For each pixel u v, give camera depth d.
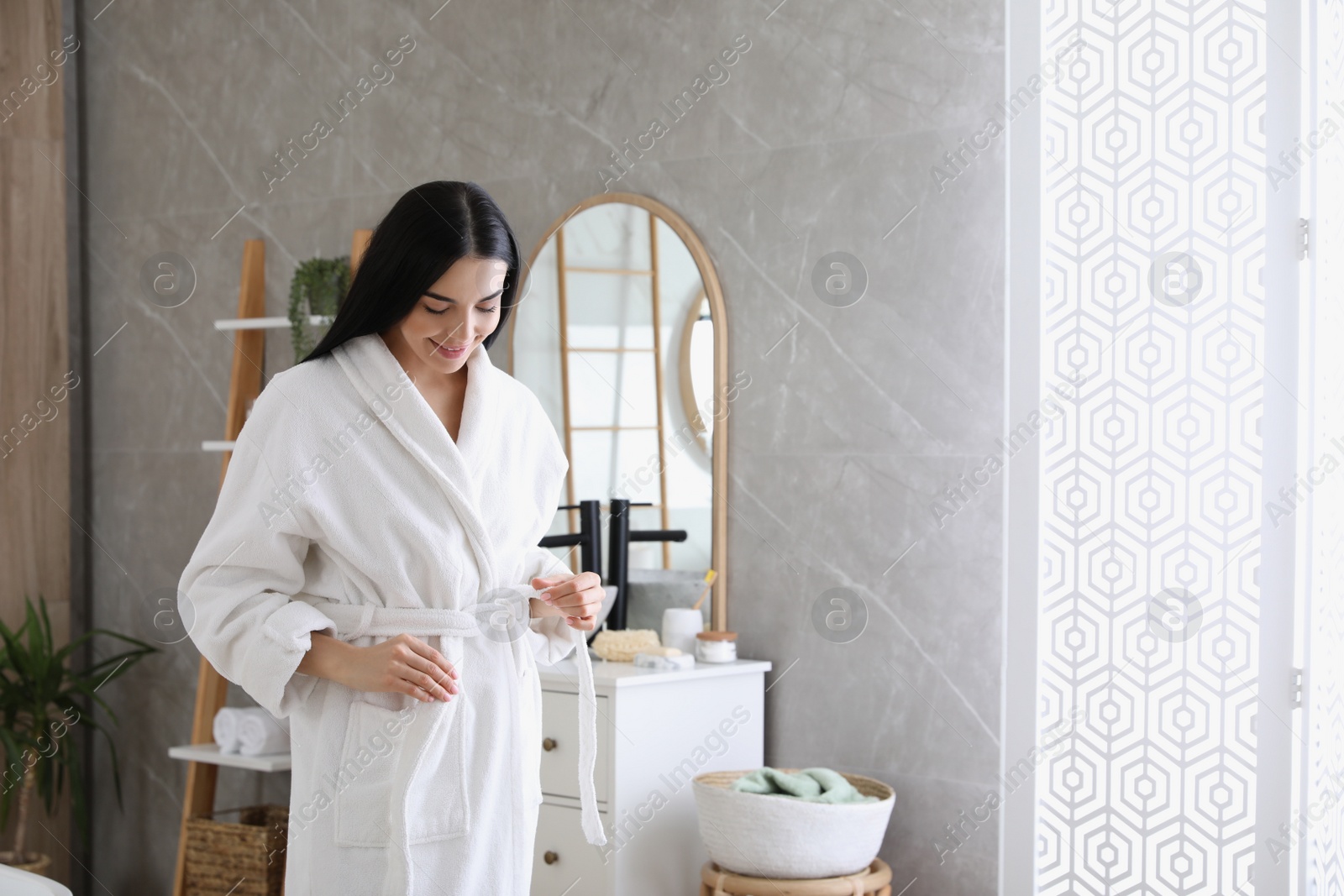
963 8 2.38
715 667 2.43
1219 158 2.20
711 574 2.60
